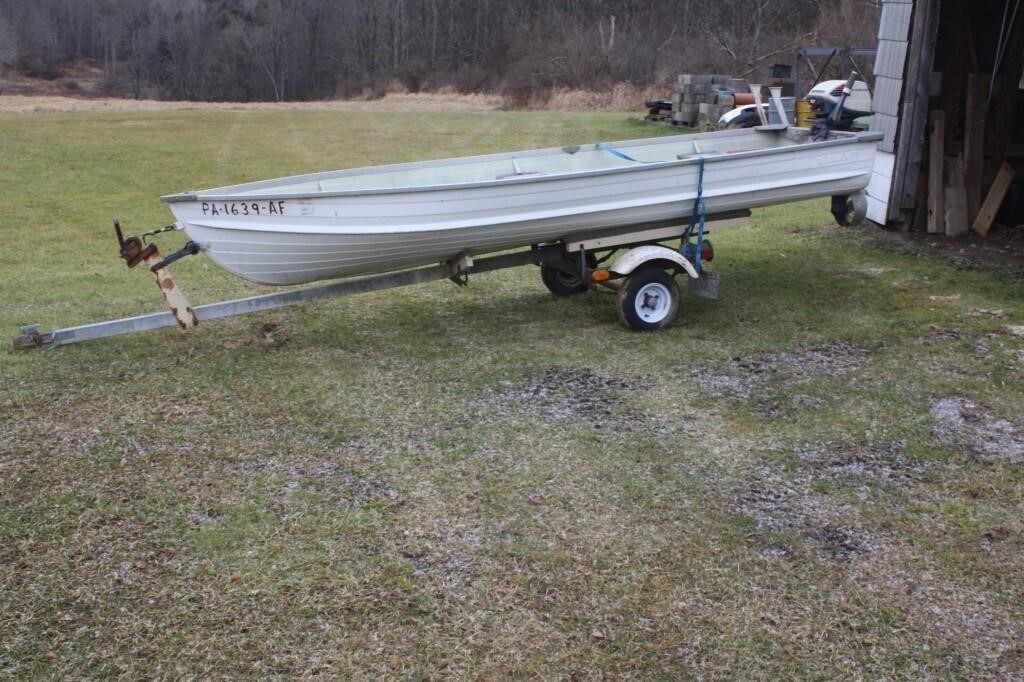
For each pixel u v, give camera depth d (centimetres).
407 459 471
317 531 402
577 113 2641
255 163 1581
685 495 434
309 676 314
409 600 355
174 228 573
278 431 506
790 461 467
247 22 5506
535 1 4919
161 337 676
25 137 1780
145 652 326
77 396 556
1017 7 956
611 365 605
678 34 4197
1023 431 501
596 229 673
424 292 806
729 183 684
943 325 682
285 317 730
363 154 1683
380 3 5356
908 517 414
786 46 3503
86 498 431
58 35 6047
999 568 375
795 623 342
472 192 609
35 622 342
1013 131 1057
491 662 321
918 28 896
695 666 320
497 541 395
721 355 622
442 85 4338
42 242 1025
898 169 944
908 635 336
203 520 412
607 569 375
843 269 852
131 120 2167
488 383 575
